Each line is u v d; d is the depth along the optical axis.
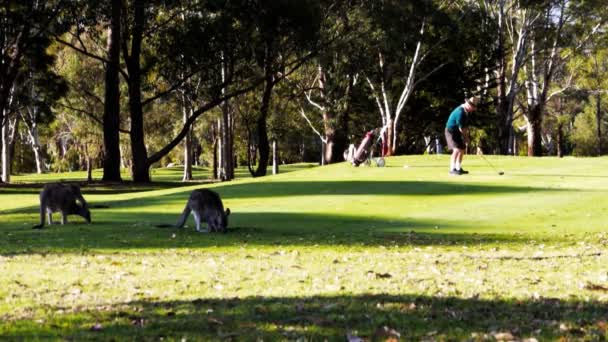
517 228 15.25
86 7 38.97
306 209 18.84
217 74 43.22
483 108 56.69
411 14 42.81
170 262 10.57
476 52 54.03
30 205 26.88
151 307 7.08
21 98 51.81
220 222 15.01
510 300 7.45
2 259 10.88
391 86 52.31
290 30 40.00
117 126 43.38
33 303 7.30
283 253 11.75
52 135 77.38
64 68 55.66
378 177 25.70
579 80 66.69
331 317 6.60
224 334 5.94
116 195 26.14
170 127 68.00
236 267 10.02
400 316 6.65
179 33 39.69
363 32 43.41
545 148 91.31
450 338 5.84
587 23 54.00
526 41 54.75
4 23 40.47
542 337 5.87
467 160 31.31
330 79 52.00
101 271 9.57
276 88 59.50
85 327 6.21
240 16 38.62
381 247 12.64
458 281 8.71
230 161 55.19
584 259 10.90
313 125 68.19
